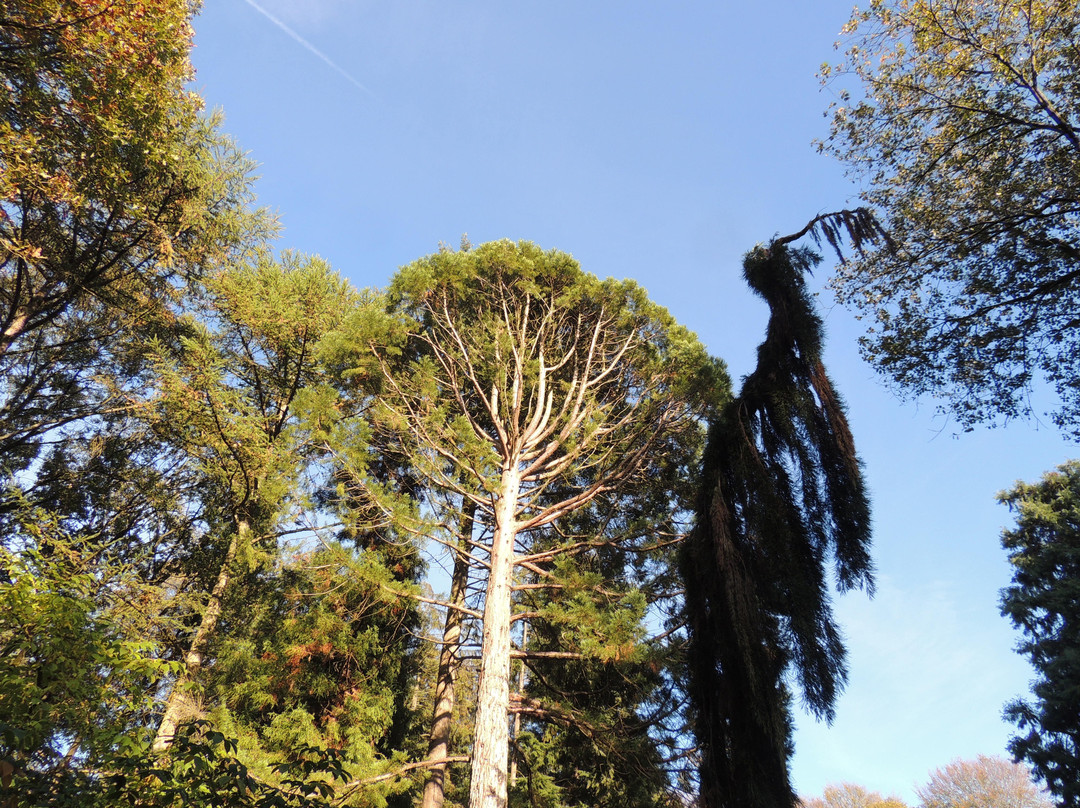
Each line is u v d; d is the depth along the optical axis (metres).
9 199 7.89
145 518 11.80
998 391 8.30
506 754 7.79
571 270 12.28
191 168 10.70
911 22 8.16
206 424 10.02
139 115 8.61
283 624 10.01
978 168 8.29
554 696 11.10
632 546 10.48
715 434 7.79
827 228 8.70
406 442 10.89
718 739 6.36
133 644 3.91
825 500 7.12
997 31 7.80
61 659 3.59
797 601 6.58
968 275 8.38
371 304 12.23
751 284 8.36
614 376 12.51
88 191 9.02
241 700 9.30
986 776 28.78
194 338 11.59
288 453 10.52
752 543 7.00
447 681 12.09
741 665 6.38
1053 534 21.84
